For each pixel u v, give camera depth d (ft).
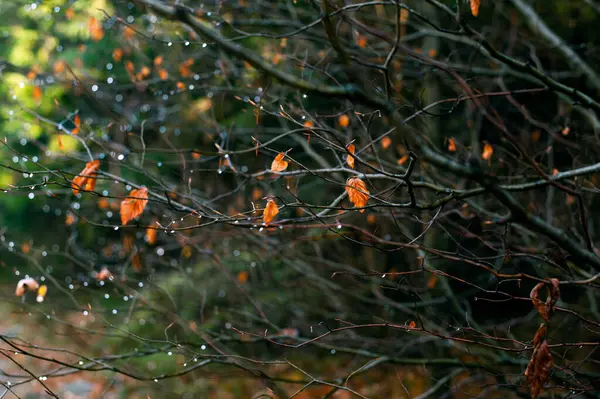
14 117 11.79
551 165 12.50
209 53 13.82
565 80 18.65
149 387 20.81
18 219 41.60
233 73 13.48
